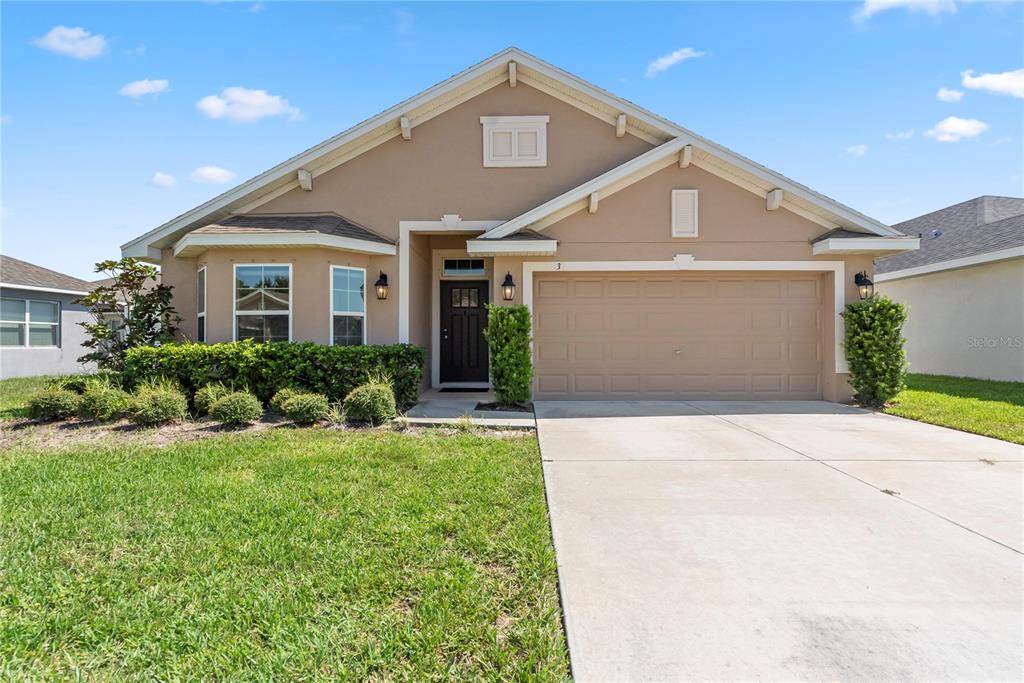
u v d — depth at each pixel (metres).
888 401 9.00
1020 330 12.58
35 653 2.31
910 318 16.00
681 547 3.37
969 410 8.38
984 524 3.74
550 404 9.27
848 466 5.26
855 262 9.44
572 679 2.12
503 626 2.50
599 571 3.04
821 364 9.75
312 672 2.17
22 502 4.16
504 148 10.18
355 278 9.78
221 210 9.97
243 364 8.30
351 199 10.18
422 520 3.76
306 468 5.09
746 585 2.88
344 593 2.78
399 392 8.96
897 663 2.22
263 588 2.83
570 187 10.14
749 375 9.77
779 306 9.77
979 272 13.67
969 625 2.50
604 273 9.72
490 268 12.09
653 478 4.86
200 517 3.83
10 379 14.39
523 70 10.08
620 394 9.80
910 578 2.96
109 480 4.69
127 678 2.16
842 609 2.63
